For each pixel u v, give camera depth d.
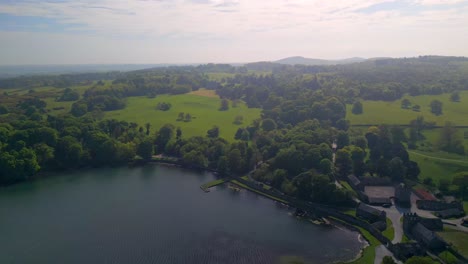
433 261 132.62
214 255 159.75
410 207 197.25
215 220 193.75
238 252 162.25
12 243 169.00
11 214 199.38
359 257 157.00
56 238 173.50
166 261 154.62
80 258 156.62
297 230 183.38
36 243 169.12
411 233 169.75
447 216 185.00
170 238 174.12
